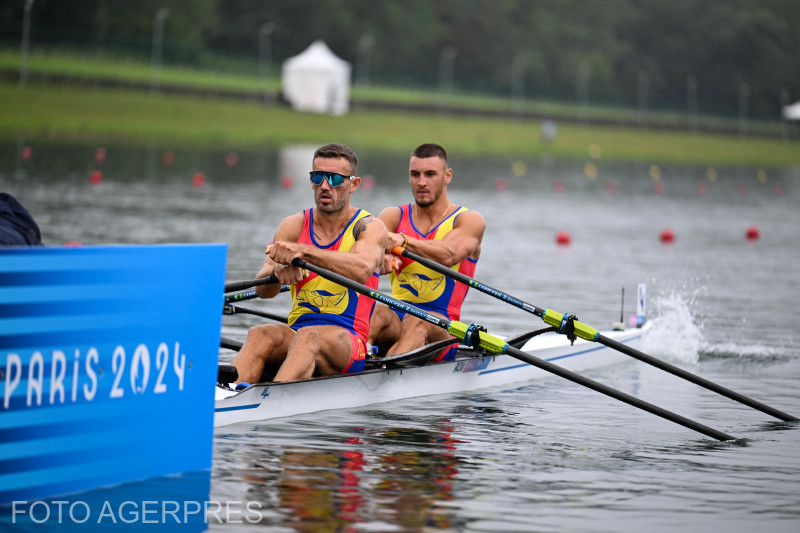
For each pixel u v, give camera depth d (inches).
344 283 1090.1
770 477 938.7
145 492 794.2
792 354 1614.2
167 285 789.9
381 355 1314.0
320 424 1056.2
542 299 2028.8
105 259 739.4
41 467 718.5
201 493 812.6
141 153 6299.2
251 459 914.7
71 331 723.4
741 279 2514.8
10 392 691.4
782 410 1237.1
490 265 2536.9
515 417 1149.1
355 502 815.1
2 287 678.5
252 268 2169.0
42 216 2930.6
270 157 6924.2
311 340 1096.2
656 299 2113.7
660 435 1090.7
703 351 1625.2
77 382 733.3
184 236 2672.2
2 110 7391.7
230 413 1017.5
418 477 892.0
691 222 4249.5
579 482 899.4
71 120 7628.0
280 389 1061.1
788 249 3326.8
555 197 5349.4
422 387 1239.5
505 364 1363.2
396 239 1258.0
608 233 3587.6
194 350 824.3
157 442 803.4
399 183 5472.4
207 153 6850.4
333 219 1131.9
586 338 1238.9
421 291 1312.7
